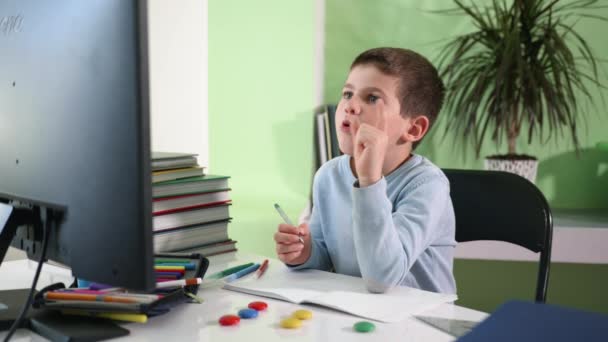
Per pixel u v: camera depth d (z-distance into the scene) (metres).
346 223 1.08
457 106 2.27
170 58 1.60
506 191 1.14
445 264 1.05
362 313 0.73
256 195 1.92
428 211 0.98
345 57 2.46
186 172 1.01
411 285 1.00
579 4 2.36
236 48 1.83
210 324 0.69
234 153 1.86
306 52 2.11
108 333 0.64
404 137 1.07
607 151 2.40
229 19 1.80
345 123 1.05
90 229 0.57
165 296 0.71
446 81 2.42
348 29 2.46
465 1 2.41
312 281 0.88
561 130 2.23
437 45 2.45
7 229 0.66
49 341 0.65
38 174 0.64
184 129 1.65
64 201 0.60
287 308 0.76
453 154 2.45
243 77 1.86
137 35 0.51
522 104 2.22
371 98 1.03
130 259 0.53
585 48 2.31
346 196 1.10
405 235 0.93
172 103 1.61
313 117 2.20
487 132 2.43
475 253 2.04
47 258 0.67
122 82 0.52
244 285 0.85
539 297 1.06
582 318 0.56
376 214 0.85
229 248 1.09
